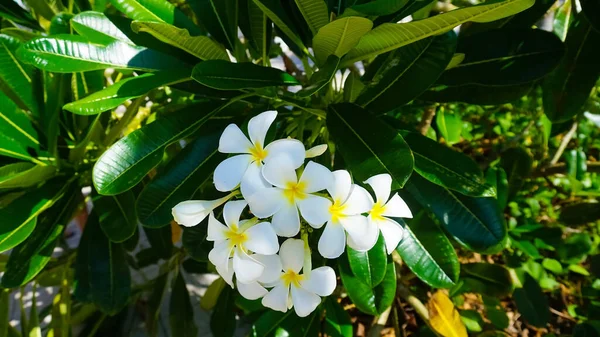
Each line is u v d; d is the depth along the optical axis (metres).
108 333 0.73
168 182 0.38
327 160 0.40
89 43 0.38
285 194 0.27
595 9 0.41
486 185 0.35
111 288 0.51
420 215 0.42
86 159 0.50
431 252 0.40
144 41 0.39
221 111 0.42
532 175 0.74
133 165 0.34
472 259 0.85
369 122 0.33
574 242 0.65
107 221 0.44
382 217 0.31
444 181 0.36
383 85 0.37
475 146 0.97
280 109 0.42
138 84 0.34
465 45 0.42
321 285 0.30
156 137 0.35
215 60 0.33
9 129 0.42
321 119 0.40
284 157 0.27
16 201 0.42
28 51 0.35
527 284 0.63
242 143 0.30
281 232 0.27
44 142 0.45
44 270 0.64
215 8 0.42
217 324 0.60
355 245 0.28
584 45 0.46
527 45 0.40
